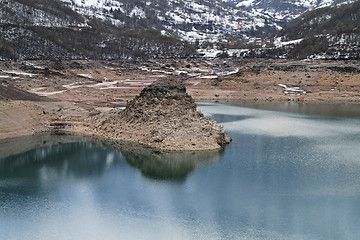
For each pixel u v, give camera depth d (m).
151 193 64.31
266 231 51.94
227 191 65.12
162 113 96.44
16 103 115.06
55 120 114.06
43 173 74.19
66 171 75.44
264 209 58.22
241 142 97.19
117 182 69.44
